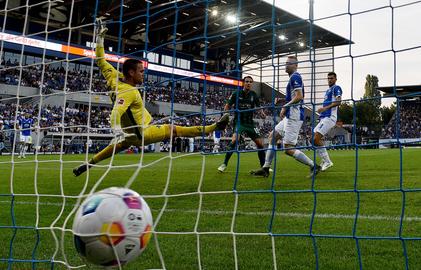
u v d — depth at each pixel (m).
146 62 3.30
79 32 28.75
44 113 22.38
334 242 2.84
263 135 12.97
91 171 8.80
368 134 22.39
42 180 7.30
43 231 3.43
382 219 3.49
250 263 2.44
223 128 4.86
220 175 7.22
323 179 6.14
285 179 6.25
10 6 26.27
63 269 2.45
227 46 27.86
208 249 2.76
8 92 24.64
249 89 6.98
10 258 2.60
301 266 2.36
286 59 5.86
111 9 26.69
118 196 2.06
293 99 5.97
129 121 4.59
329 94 6.96
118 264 2.00
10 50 24.91
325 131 7.03
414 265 2.32
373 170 7.60
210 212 4.01
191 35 30.58
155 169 9.08
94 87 26.14
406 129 23.44
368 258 2.47
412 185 5.40
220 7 22.45
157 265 2.45
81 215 2.03
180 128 4.76
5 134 18.72
